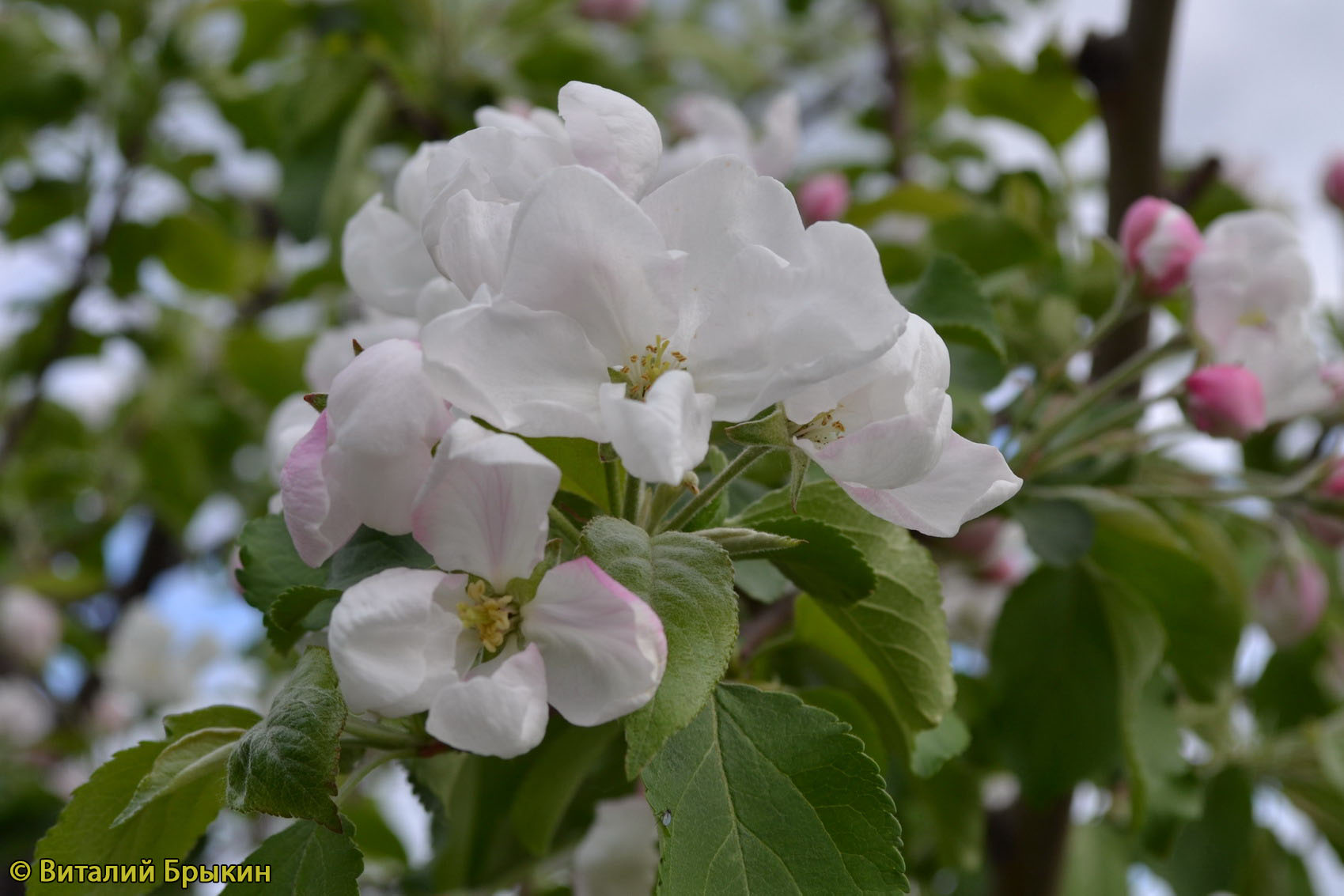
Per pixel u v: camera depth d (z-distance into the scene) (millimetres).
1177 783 452
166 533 1041
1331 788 550
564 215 311
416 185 368
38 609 930
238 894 335
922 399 316
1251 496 442
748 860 321
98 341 907
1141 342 508
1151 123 558
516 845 410
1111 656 456
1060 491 428
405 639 307
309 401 324
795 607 382
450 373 307
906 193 559
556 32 729
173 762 331
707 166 320
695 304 319
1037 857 519
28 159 872
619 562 312
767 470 387
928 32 833
